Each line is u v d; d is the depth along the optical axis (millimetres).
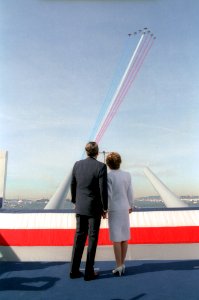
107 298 2178
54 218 3506
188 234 3357
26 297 2207
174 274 2775
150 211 3512
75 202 2781
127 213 2838
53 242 3408
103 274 2818
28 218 3520
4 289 2396
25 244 3418
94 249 2654
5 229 3459
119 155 2939
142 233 3385
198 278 2643
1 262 3350
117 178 2834
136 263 3209
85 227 2740
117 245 2773
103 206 2605
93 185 2684
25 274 2846
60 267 3111
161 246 3359
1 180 3863
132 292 2303
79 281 2602
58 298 2184
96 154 2855
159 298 2162
